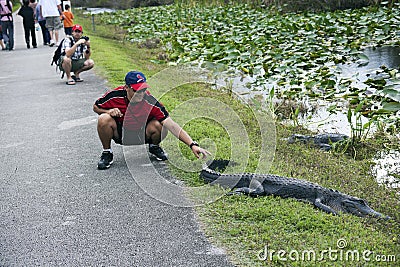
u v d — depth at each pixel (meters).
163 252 4.09
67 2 20.64
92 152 6.48
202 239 4.24
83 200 5.10
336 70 11.02
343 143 6.80
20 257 4.13
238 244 4.12
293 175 5.55
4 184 5.59
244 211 4.61
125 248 4.18
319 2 19.98
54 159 6.29
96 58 13.45
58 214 4.83
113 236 4.38
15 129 7.69
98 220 4.68
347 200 4.71
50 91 10.20
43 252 4.19
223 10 22.23
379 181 5.70
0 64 14.39
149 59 13.70
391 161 6.32
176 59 13.19
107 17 26.23
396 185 5.55
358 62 11.80
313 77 10.05
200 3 25.62
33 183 5.59
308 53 12.25
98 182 5.53
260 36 14.36
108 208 4.90
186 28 18.92
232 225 4.41
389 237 4.19
